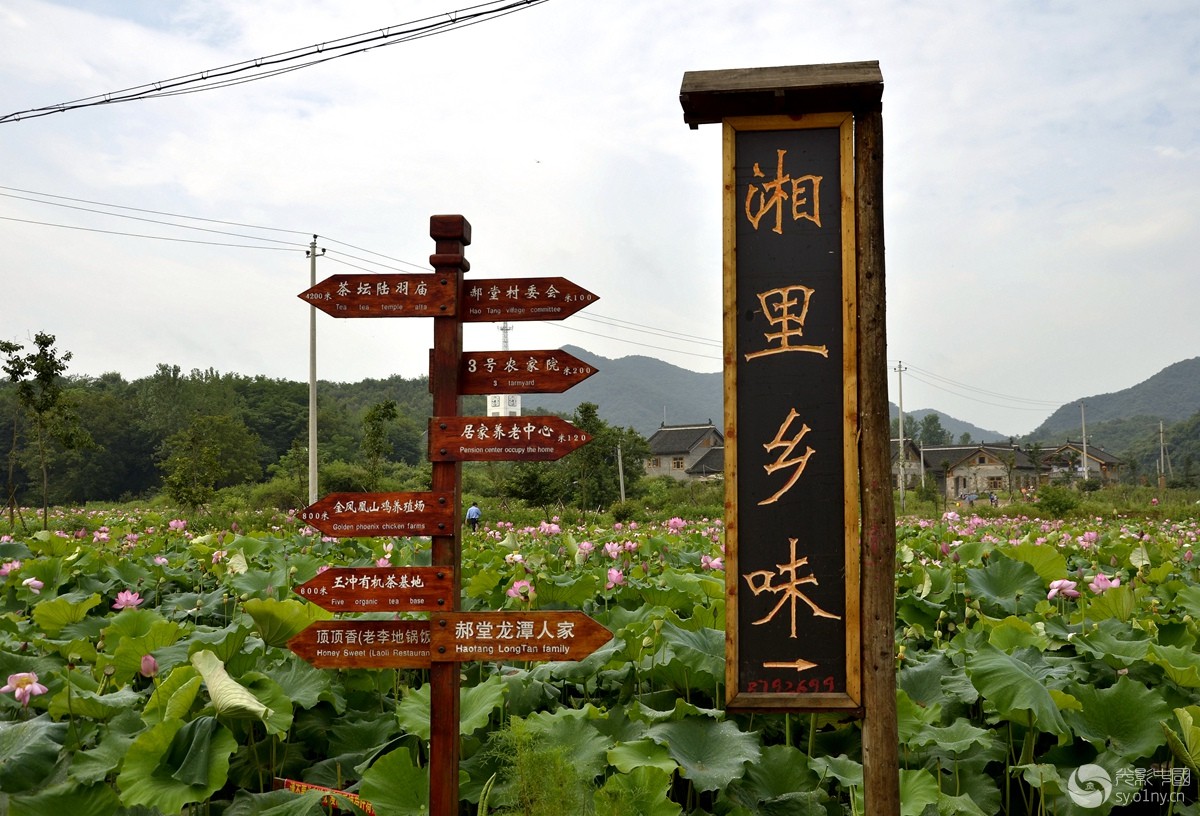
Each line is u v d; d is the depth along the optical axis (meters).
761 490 3.16
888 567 3.09
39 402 18.83
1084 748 4.01
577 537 12.81
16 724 3.59
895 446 62.03
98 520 20.64
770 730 4.64
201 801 3.38
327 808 3.76
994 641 4.76
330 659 3.46
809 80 3.11
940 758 4.12
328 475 32.53
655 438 70.94
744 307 3.19
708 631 4.68
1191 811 3.68
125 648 4.45
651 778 3.43
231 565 7.24
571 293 3.56
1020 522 19.64
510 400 61.38
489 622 3.41
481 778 3.81
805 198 3.19
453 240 3.56
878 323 3.12
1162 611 6.67
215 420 45.03
